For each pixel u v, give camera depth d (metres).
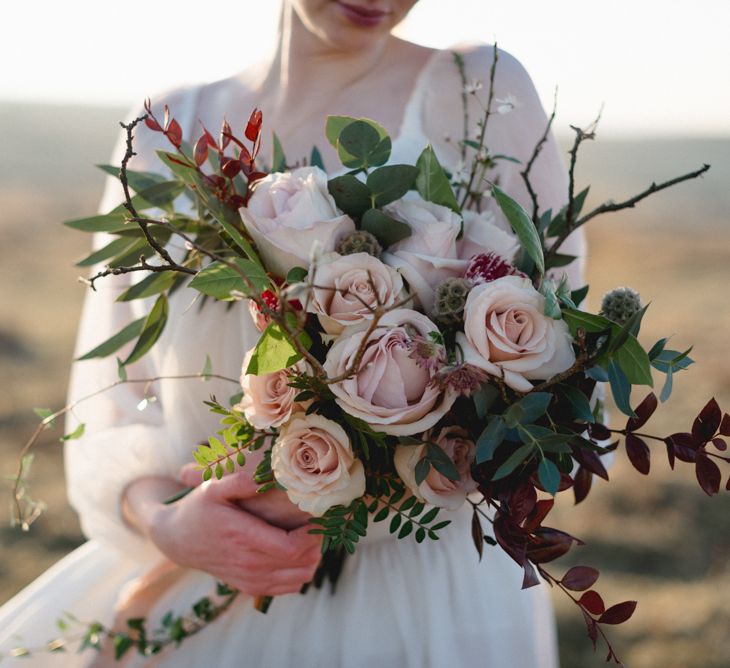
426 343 1.21
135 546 1.85
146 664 1.77
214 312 1.73
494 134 1.74
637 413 1.30
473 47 1.81
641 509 4.86
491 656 1.64
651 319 9.95
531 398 1.21
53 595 1.92
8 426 5.97
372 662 1.61
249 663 1.69
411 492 1.42
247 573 1.57
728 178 29.98
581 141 1.37
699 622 3.71
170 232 1.57
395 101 1.84
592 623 1.25
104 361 1.96
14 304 9.69
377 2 1.66
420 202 1.36
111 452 1.84
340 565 1.67
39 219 16.05
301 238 1.26
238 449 1.42
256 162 1.62
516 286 1.24
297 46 1.89
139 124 2.03
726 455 5.00
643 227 19.12
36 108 45.53
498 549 1.73
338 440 1.30
